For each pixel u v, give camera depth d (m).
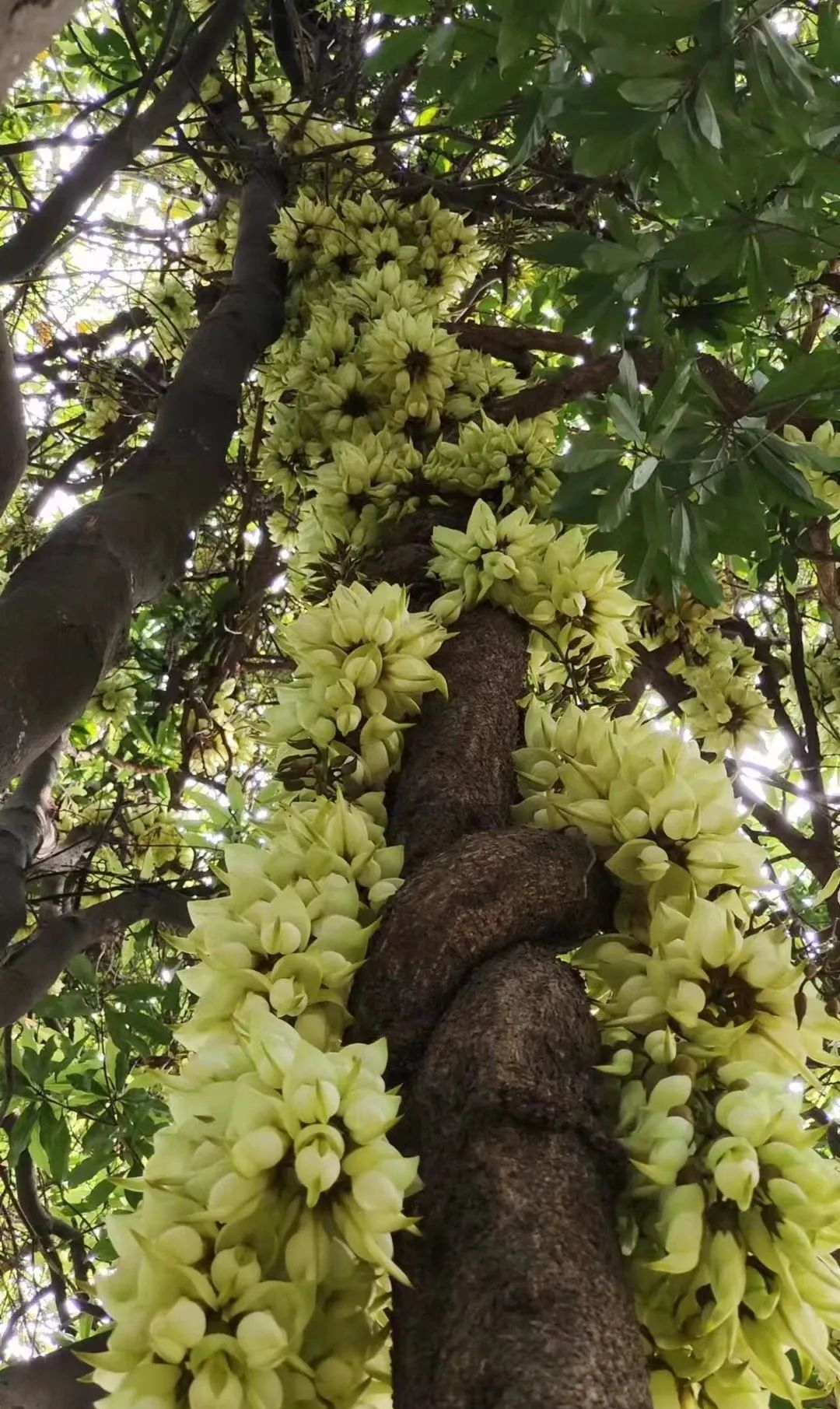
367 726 1.63
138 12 3.98
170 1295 0.94
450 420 2.70
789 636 4.03
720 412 2.07
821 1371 1.14
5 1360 2.87
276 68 4.80
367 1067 1.02
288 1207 0.98
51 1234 3.04
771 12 1.63
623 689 3.00
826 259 2.18
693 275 2.04
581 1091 1.10
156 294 4.46
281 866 1.37
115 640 1.67
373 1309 1.03
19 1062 2.73
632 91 1.61
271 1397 0.91
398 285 2.99
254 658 4.02
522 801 1.64
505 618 1.97
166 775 3.94
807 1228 0.98
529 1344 0.88
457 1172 1.02
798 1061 1.19
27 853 2.78
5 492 1.38
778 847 3.91
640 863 1.34
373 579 2.16
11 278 2.26
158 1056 2.72
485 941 1.22
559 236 2.17
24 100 4.80
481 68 2.05
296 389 2.96
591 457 1.96
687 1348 1.05
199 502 2.15
